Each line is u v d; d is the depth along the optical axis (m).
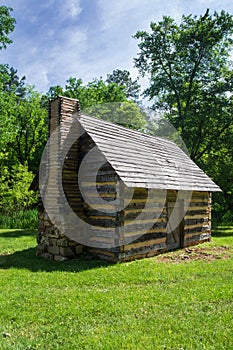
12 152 29.52
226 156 21.02
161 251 9.62
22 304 4.94
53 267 7.56
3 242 11.74
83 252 8.85
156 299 5.15
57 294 5.43
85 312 4.58
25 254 9.41
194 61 22.64
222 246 11.20
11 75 36.56
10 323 4.25
